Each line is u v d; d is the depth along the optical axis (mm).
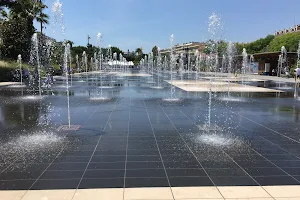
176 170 3730
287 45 38625
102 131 5734
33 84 18250
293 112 8164
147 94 12375
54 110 8188
